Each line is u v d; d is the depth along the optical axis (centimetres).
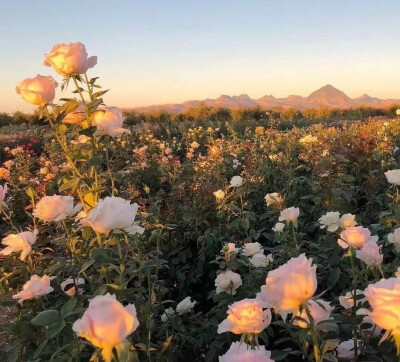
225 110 4106
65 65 252
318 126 1727
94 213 183
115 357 129
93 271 271
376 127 1253
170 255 451
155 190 858
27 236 258
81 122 269
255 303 164
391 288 134
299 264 140
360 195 622
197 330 332
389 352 191
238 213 496
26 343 250
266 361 138
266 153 895
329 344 160
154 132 2164
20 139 1875
